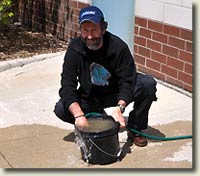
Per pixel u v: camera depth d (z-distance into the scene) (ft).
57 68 21.52
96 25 12.44
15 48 24.52
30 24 29.04
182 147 13.98
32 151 14.05
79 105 13.30
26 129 15.53
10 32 27.76
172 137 14.55
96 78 13.34
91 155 12.94
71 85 13.10
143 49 19.76
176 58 18.16
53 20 26.53
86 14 12.46
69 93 13.02
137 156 13.50
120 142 14.29
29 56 23.13
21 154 13.91
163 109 16.75
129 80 13.15
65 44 25.21
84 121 12.80
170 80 18.60
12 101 17.94
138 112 13.62
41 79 20.30
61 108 13.57
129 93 13.08
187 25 17.46
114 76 13.37
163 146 14.05
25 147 14.32
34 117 16.44
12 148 14.28
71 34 24.84
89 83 13.37
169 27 18.25
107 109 16.52
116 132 12.81
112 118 13.14
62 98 13.12
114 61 13.07
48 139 14.78
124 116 16.08
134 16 20.07
